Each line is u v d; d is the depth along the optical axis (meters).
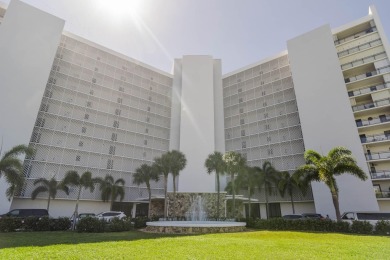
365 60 40.06
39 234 17.50
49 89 41.22
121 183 40.66
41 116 39.31
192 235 17.70
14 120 34.34
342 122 36.94
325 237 16.45
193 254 9.10
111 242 12.46
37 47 38.62
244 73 56.59
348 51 42.06
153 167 36.88
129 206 43.50
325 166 22.95
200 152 47.78
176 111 53.97
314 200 35.81
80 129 42.66
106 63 48.97
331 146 36.84
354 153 34.75
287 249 10.63
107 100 46.84
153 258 8.17
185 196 35.75
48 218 21.58
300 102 41.84
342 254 9.51
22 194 34.19
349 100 37.25
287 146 45.69
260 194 44.62
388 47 38.06
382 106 35.62
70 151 40.47
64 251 9.12
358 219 22.31
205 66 54.25
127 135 48.16
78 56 46.16
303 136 40.00
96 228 20.12
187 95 52.19
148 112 52.09
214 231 20.47
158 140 52.03
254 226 26.70
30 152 21.80
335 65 39.91
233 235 17.50
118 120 48.00
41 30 39.66
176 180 47.12
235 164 33.50
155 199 40.06
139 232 20.17
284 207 42.56
